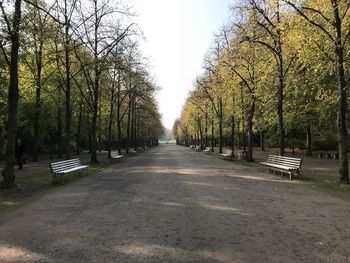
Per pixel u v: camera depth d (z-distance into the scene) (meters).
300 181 16.97
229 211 9.94
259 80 27.98
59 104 34.72
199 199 11.88
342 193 13.40
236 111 35.38
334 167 24.83
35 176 18.70
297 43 19.36
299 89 28.83
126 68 27.17
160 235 7.50
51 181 16.66
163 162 32.34
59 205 10.95
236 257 6.15
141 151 63.12
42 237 7.41
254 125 38.75
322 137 48.16
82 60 26.39
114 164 29.59
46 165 26.27
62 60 25.75
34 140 30.62
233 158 36.12
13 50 14.48
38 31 15.46
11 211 10.11
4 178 14.31
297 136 53.34
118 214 9.54
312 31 18.62
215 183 16.27
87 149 63.16
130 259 6.05
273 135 58.12
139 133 75.69
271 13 21.92
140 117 63.38
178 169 24.25
